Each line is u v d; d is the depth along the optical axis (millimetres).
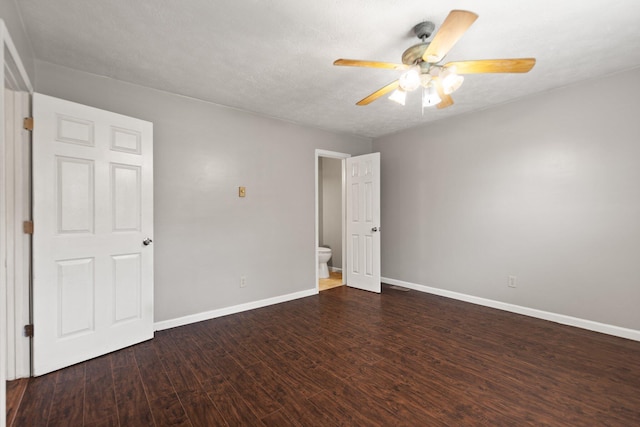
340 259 5582
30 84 2055
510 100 3236
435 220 4000
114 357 2314
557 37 2049
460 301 3709
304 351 2410
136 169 2541
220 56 2270
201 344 2549
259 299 3547
